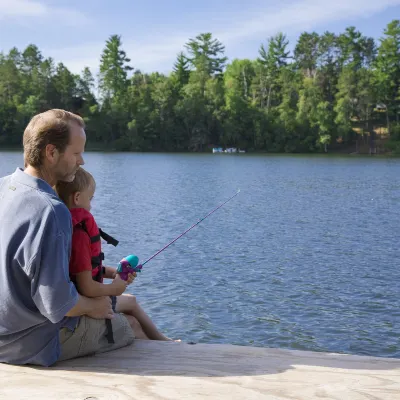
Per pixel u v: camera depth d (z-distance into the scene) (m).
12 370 2.72
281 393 2.45
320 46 113.38
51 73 102.31
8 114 91.25
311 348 6.93
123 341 3.10
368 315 8.19
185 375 2.68
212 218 18.94
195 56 109.06
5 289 2.60
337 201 25.34
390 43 91.69
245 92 103.69
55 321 2.54
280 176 43.00
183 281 9.96
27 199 2.58
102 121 96.62
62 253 2.54
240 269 11.05
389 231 16.41
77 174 2.90
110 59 106.00
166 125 94.62
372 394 2.44
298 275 10.62
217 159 71.19
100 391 2.49
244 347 3.07
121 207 21.86
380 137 91.81
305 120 90.88
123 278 3.12
